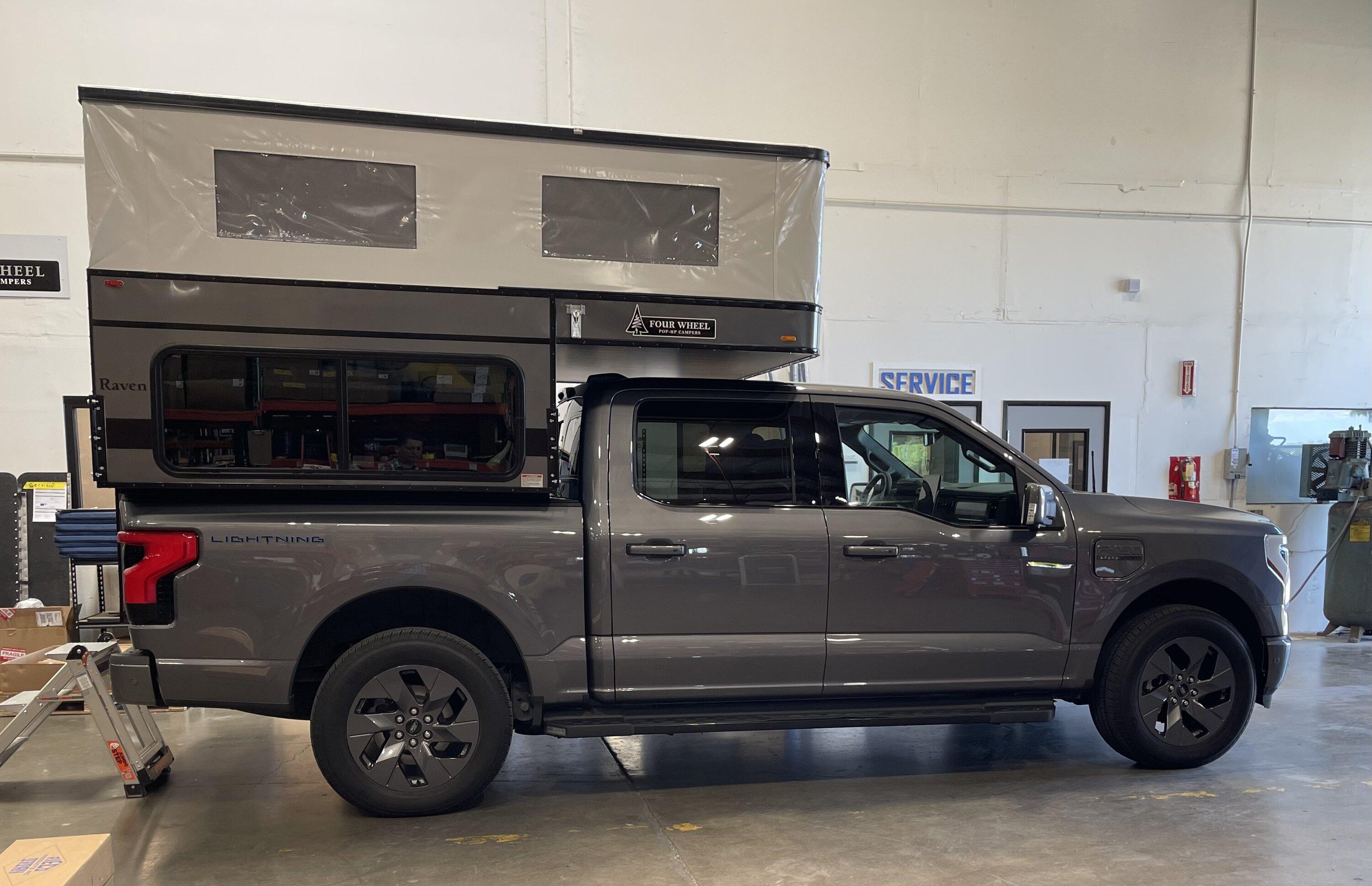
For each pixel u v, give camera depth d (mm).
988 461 4184
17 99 6566
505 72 7293
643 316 3713
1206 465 8727
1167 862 3240
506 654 3801
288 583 3424
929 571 3945
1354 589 8148
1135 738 4180
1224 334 8719
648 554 3695
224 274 3350
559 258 3648
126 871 3146
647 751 4676
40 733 5098
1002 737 4949
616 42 7473
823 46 7836
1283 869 3188
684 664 3734
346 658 3529
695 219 3789
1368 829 3570
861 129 7930
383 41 7098
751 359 4117
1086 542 4105
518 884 3031
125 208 3279
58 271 6652
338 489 3486
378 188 3490
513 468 3611
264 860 3238
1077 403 8445
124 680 3342
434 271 3531
